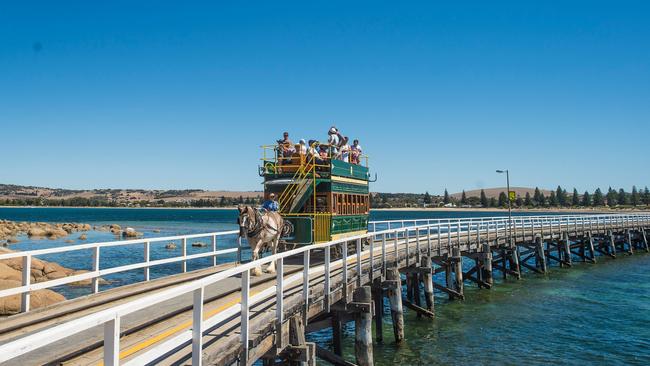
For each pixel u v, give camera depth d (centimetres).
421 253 2041
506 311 2128
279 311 800
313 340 1781
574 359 1534
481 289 2641
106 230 7975
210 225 10338
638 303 2294
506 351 1600
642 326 1900
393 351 1591
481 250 2719
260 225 1338
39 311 880
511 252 3052
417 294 2123
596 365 1487
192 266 3503
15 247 4769
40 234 6253
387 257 1702
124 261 3856
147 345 666
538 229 3625
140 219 13762
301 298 922
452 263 2448
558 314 2080
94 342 689
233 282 1228
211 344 658
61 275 2395
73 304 943
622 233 4678
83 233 7088
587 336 1769
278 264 804
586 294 2509
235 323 773
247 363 680
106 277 2895
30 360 611
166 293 487
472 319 1992
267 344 772
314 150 1756
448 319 1989
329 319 1332
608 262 3906
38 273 2266
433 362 1495
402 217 14175
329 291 1068
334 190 1734
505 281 2931
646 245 4759
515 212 18975
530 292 2561
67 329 361
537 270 3206
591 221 4103
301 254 1822
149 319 812
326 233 1683
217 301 980
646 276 3127
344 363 1193
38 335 340
